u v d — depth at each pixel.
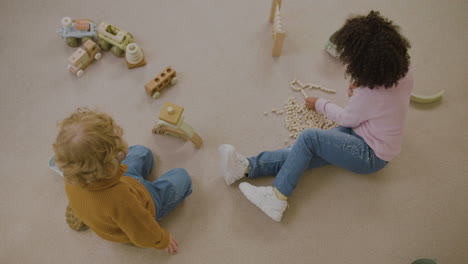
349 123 1.18
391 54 0.94
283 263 1.25
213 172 1.38
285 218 1.31
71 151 0.75
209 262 1.25
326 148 1.20
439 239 1.27
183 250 1.27
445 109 1.47
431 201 1.33
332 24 1.64
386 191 1.34
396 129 1.10
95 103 1.52
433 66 1.54
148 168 1.34
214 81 1.54
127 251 1.28
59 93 1.54
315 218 1.31
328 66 1.56
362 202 1.33
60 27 1.66
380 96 1.05
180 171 1.28
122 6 1.71
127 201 0.88
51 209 1.35
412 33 1.61
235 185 1.36
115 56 1.60
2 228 1.32
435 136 1.42
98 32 1.56
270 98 1.50
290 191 1.23
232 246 1.27
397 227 1.29
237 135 1.44
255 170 1.30
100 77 1.56
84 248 1.29
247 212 1.32
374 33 0.97
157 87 1.49
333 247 1.26
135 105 1.51
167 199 1.19
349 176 1.37
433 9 1.65
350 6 1.67
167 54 1.60
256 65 1.57
